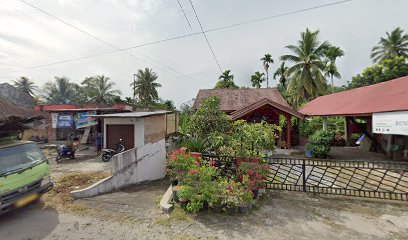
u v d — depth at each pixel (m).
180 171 5.19
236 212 4.32
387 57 26.86
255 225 3.91
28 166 4.83
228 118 6.93
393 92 8.42
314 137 10.55
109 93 39.75
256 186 5.05
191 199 4.30
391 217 4.17
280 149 12.42
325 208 4.61
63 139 14.19
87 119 12.52
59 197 5.40
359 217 4.19
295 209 4.57
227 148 6.38
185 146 6.95
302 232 3.68
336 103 11.57
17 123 5.91
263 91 19.11
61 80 46.09
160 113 9.55
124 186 6.54
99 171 7.65
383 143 11.41
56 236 3.74
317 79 22.20
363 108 8.27
